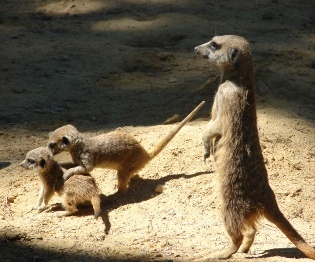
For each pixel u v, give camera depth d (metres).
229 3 24.27
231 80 8.65
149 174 11.03
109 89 16.44
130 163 10.47
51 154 10.17
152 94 15.92
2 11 23.45
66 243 9.15
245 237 8.64
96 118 14.52
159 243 9.05
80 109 15.12
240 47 8.62
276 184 10.69
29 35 20.23
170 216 9.83
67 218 10.10
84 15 23.06
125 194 10.54
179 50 19.30
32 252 8.88
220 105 8.59
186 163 11.17
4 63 17.59
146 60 18.34
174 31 20.86
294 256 8.59
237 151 8.41
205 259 8.42
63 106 15.30
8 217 10.31
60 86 16.41
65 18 22.88
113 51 18.95
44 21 22.20
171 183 10.62
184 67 17.84
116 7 23.73
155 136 12.04
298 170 11.18
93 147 10.17
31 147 12.98
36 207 10.52
